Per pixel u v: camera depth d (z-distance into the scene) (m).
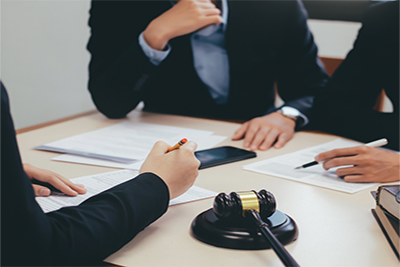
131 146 1.07
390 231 0.57
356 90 1.34
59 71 2.51
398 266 0.51
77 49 2.60
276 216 0.59
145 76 1.36
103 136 1.17
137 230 0.54
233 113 1.72
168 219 0.64
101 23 1.50
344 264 0.51
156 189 0.59
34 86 2.38
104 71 1.46
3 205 0.42
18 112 2.32
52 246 0.45
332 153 0.89
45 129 1.26
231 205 0.55
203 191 0.76
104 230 0.50
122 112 1.39
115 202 0.54
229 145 1.12
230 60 1.64
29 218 0.43
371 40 1.38
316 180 0.84
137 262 0.51
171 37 1.33
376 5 1.43
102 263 0.51
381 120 1.17
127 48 1.48
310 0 2.56
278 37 1.67
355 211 0.68
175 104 1.67
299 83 1.67
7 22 2.17
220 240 0.54
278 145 1.12
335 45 2.97
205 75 1.65
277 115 1.31
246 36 1.63
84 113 1.50
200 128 1.31
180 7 1.34
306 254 0.53
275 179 0.85
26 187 0.44
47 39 2.39
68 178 0.83
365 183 0.83
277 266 0.50
